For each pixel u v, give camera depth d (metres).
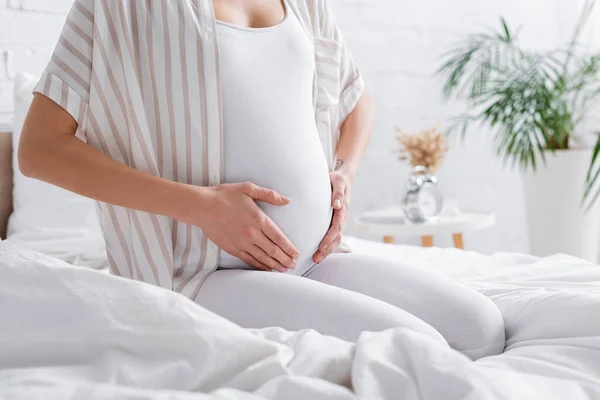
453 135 3.19
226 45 1.05
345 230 3.00
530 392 0.64
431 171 2.64
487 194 3.28
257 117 1.05
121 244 1.06
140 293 0.72
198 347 0.68
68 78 1.00
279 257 1.01
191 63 1.02
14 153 1.67
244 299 0.95
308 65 1.14
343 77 1.38
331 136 1.32
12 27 1.85
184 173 1.04
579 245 2.90
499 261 1.53
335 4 2.93
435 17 3.12
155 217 1.03
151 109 1.03
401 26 3.06
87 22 1.02
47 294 0.73
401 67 3.07
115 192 0.97
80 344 0.70
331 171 1.26
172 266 1.03
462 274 1.40
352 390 0.67
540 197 2.92
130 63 1.01
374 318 0.89
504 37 3.26
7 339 0.70
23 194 1.63
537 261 1.51
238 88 1.04
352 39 2.97
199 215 0.97
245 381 0.66
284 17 1.17
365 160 3.03
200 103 1.02
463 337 0.94
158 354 0.68
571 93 3.23
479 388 0.60
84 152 0.98
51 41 1.93
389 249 1.75
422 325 0.89
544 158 2.81
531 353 0.82
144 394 0.59
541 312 0.93
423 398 0.62
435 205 2.48
